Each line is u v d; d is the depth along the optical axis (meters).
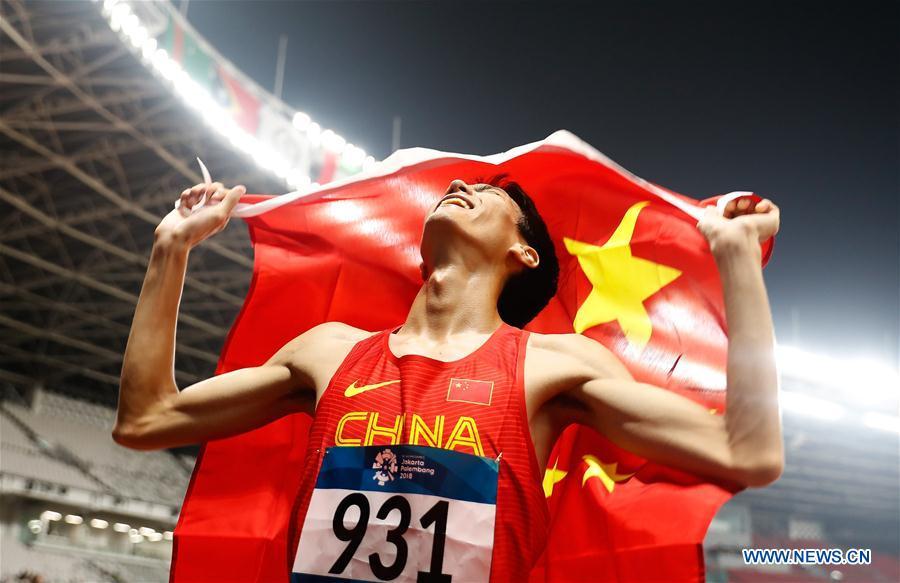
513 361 1.94
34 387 26.98
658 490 1.88
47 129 22.17
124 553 22.84
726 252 1.86
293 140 23.55
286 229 2.51
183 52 21.39
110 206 24.48
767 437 1.68
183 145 23.50
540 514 1.83
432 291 2.16
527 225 2.38
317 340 2.19
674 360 2.19
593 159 2.17
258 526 2.17
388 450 1.79
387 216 2.58
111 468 25.30
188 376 30.75
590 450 2.12
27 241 24.89
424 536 1.69
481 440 1.79
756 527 31.20
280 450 2.29
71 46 20.31
